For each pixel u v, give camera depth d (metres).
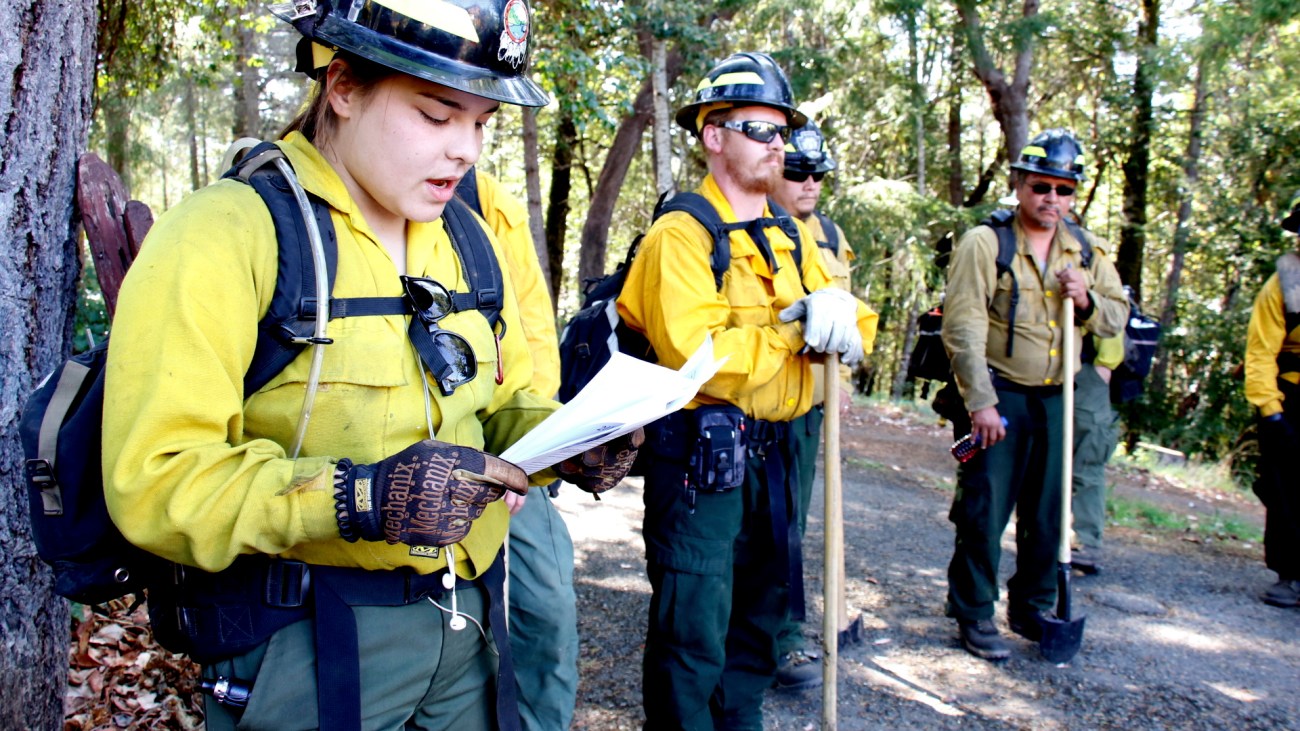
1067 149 3.84
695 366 1.69
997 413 3.80
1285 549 4.92
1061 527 4.02
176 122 11.28
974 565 3.94
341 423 1.37
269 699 1.40
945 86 19.56
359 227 1.42
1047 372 3.96
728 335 2.65
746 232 2.85
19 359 2.04
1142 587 5.15
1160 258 19.50
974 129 23.92
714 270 2.75
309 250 1.36
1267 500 4.98
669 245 2.70
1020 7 15.56
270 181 1.39
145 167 11.55
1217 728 3.50
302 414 1.35
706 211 2.79
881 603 4.60
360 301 1.39
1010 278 3.90
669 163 11.76
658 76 11.67
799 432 3.16
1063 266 3.99
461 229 1.64
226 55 8.50
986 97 21.27
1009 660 3.98
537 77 9.46
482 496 1.25
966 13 13.84
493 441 1.73
